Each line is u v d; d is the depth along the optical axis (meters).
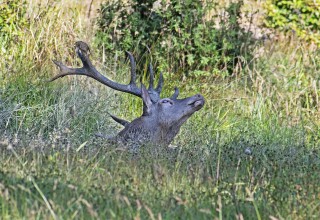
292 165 22.33
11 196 17.27
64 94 29.05
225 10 35.66
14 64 31.09
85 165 20.48
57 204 17.23
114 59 33.72
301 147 25.33
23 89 29.52
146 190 18.95
